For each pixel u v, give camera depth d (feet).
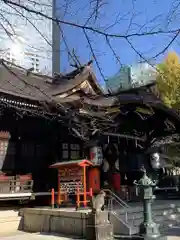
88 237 36.17
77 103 54.39
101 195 37.37
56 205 51.70
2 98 46.83
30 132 60.13
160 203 53.93
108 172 69.72
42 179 60.34
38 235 42.16
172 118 69.21
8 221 49.93
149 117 68.28
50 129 63.05
